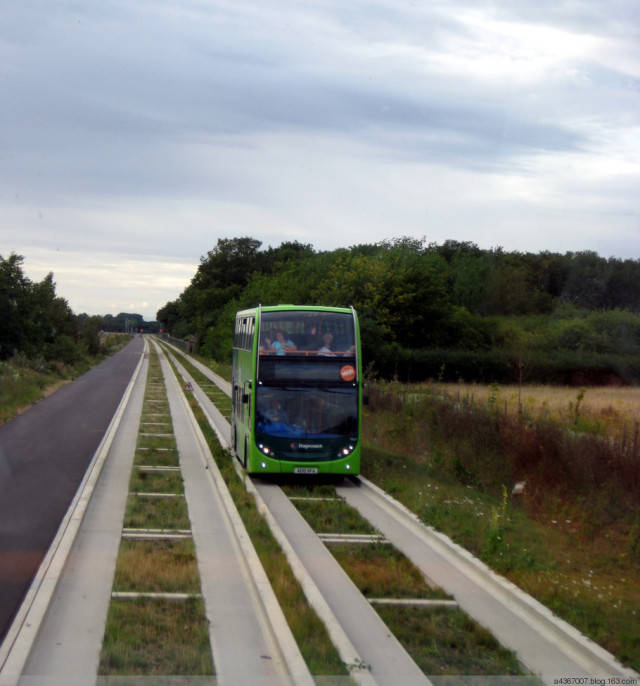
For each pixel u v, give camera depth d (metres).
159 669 5.94
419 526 11.16
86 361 60.16
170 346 130.50
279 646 6.29
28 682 5.58
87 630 6.67
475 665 6.43
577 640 6.72
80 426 22.27
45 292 52.19
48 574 7.92
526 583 8.43
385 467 16.47
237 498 12.59
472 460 16.02
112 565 8.68
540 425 15.67
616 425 20.50
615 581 9.17
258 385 14.94
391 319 45.06
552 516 12.10
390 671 6.20
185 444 19.45
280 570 8.37
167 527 10.66
